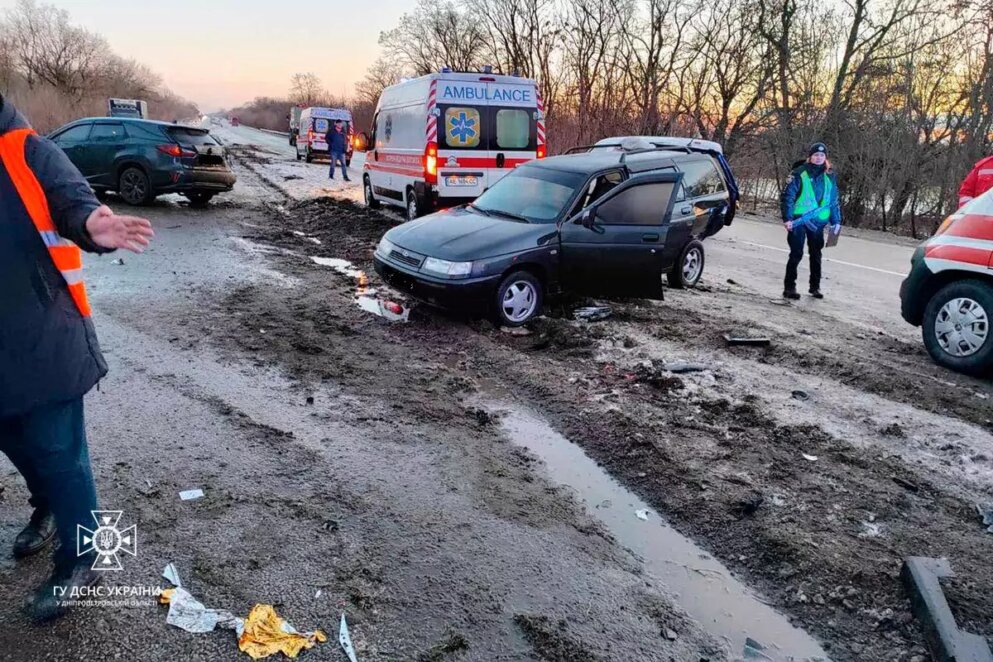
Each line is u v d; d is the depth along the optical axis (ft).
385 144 43.45
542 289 22.11
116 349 17.02
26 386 7.05
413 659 7.77
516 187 24.58
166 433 12.76
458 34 156.66
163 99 323.37
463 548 9.99
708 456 13.39
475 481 12.03
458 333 20.57
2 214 6.71
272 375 16.25
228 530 9.87
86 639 7.67
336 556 9.50
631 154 25.82
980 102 59.06
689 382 17.11
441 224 22.81
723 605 9.37
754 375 17.98
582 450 13.75
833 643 8.77
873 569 10.09
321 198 51.13
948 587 9.50
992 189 19.71
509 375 17.42
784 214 27.37
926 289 20.48
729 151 86.84
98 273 24.71
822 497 12.09
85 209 6.97
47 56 204.44
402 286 21.71
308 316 21.22
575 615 8.80
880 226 66.44
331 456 12.44
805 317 24.77
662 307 24.57
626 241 22.98
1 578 8.55
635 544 10.65
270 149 126.31
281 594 8.63
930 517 11.64
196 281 24.64
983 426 15.48
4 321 6.84
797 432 14.55
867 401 16.61
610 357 18.74
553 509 11.39
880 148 63.77
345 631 8.09
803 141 71.92
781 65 75.31
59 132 42.55
